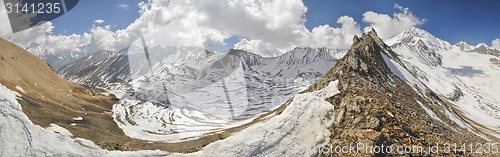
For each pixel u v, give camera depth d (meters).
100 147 29.70
